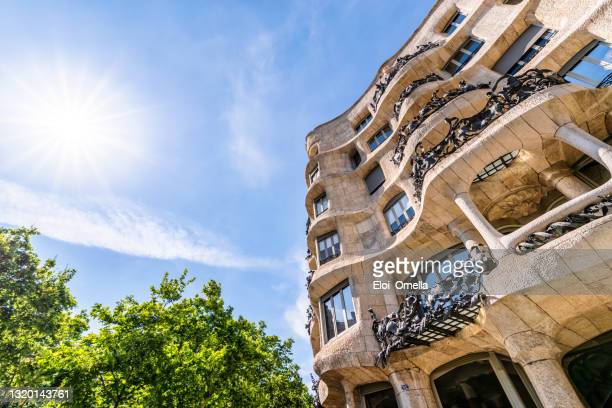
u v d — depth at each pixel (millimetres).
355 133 19078
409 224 11125
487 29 13484
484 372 8289
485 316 6453
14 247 11719
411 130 11664
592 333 6609
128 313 11188
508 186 9203
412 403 8180
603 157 5828
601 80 8234
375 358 9055
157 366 8953
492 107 7984
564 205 5816
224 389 11641
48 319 11398
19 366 9461
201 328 12867
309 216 17000
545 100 6938
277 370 19406
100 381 8656
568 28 9609
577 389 6770
